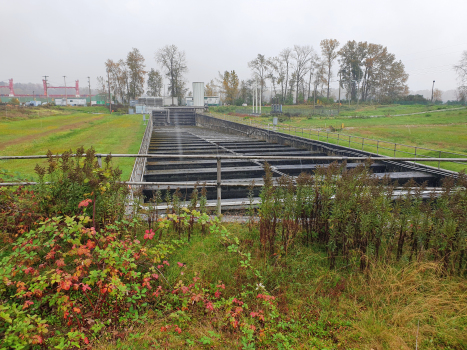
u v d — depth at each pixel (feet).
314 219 17.04
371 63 341.82
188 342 10.37
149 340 10.49
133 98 342.23
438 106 264.52
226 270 14.25
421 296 12.76
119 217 16.29
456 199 15.87
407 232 16.06
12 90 500.33
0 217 15.51
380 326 11.33
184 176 51.52
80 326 10.80
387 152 75.00
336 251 15.06
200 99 255.70
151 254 14.19
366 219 14.42
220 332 11.16
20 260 12.18
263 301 12.17
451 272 14.20
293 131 117.39
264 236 15.49
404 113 225.76
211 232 15.70
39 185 15.94
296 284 13.43
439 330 11.16
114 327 11.14
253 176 54.90
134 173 31.86
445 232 14.30
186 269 14.03
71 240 11.87
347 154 73.41
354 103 340.39
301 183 17.30
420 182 47.80
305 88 369.09
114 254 11.71
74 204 15.34
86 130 126.11
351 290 13.20
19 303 11.82
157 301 12.35
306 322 11.80
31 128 128.67
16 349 9.27
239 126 154.51
